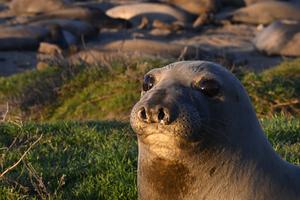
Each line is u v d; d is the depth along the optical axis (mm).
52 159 7156
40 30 21438
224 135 4352
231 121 4395
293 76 12164
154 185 4430
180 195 4391
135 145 7305
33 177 6496
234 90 4469
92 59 15258
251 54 19969
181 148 4172
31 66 18344
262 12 26109
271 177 4547
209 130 4258
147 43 17281
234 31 24297
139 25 25812
